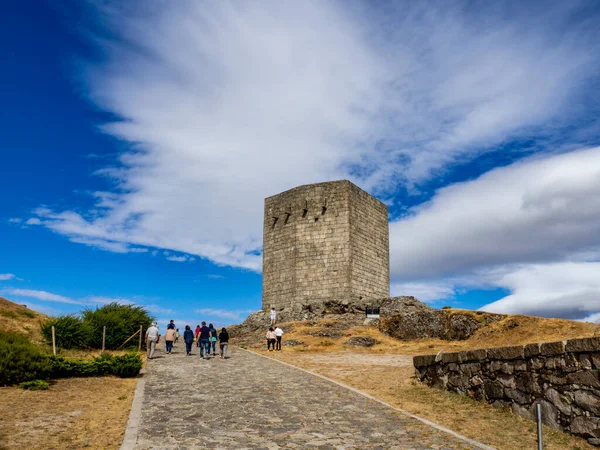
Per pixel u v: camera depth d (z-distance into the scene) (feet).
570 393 33.04
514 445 31.71
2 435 30.91
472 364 44.62
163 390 48.93
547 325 92.68
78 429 33.32
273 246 160.15
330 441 30.94
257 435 32.12
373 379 58.18
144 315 101.30
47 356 54.34
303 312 139.85
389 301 131.34
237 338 125.49
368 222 158.51
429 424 35.94
